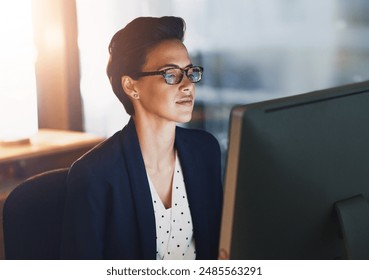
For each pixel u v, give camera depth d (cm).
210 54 425
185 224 154
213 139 164
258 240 109
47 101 409
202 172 159
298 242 115
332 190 117
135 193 144
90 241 140
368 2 360
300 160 111
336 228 120
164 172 152
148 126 149
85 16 411
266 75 410
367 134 121
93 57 416
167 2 416
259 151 105
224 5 415
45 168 335
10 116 311
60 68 407
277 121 107
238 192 104
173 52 147
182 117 149
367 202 121
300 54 393
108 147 147
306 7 385
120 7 412
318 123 113
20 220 148
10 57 305
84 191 141
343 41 373
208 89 430
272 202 109
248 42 412
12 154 298
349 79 374
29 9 309
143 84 147
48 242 148
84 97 421
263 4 401
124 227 143
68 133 350
